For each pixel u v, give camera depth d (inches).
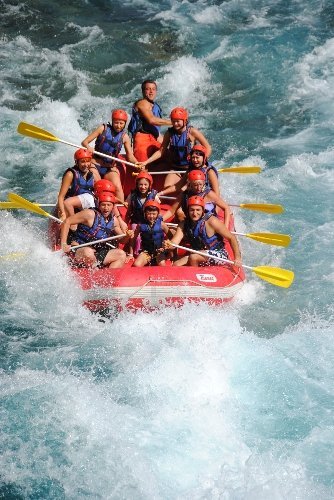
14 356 844.0
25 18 1758.1
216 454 711.1
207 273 909.2
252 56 1617.9
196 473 689.6
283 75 1560.0
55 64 1598.2
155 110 1140.5
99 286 888.3
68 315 903.1
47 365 829.8
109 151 1064.8
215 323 876.0
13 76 1557.6
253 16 1777.8
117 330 878.4
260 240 974.4
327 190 1208.2
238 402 769.6
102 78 1566.2
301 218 1139.9
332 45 1626.5
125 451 709.9
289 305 959.0
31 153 1336.1
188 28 1729.8
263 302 967.0
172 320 881.5
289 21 1744.6
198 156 984.3
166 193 1050.1
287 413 756.0
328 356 832.3
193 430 737.6
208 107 1485.0
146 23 1756.9
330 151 1320.1
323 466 693.3
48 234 1014.4
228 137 1389.0
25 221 1119.0
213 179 1000.9
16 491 671.8
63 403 762.8
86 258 920.3
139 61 1616.6
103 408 759.7
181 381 794.8
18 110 1451.8
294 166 1274.6
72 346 860.6
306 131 1396.4
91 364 828.6
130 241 965.2
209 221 925.8
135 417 751.1
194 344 842.8
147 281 887.1
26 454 705.0
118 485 677.9
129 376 806.5
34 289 925.2
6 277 949.8
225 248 982.4
